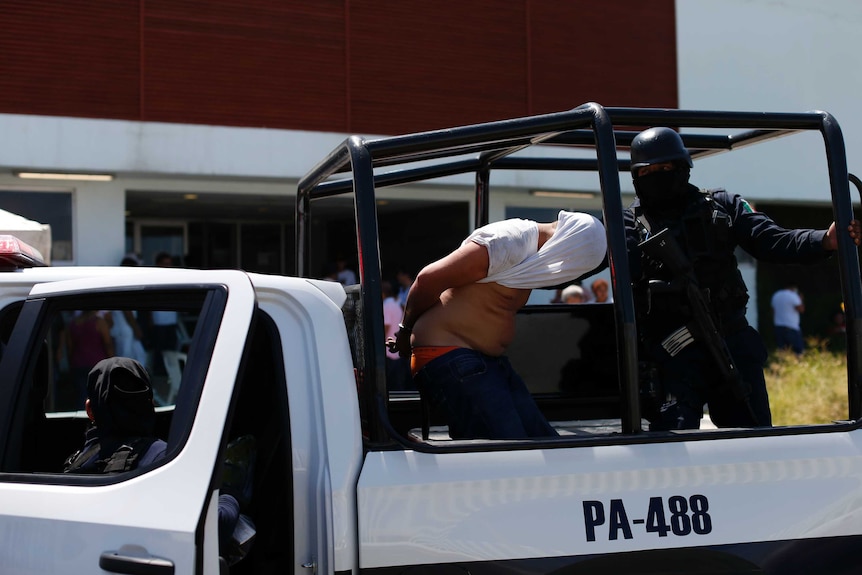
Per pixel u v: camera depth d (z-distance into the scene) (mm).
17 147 9438
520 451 2203
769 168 12836
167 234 13234
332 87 10914
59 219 10047
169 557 1955
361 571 2090
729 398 3033
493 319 2648
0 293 2371
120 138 9852
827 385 9539
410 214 12094
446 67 11516
